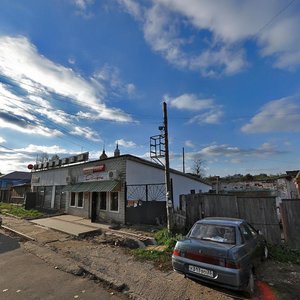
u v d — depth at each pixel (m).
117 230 11.52
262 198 8.88
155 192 16.02
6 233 11.84
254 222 8.87
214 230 5.42
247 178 32.53
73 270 6.07
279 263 6.74
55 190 21.45
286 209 8.20
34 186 25.17
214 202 10.05
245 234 5.55
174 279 5.43
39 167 24.66
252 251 5.18
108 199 15.05
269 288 5.02
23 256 7.55
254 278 5.26
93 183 16.05
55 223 13.94
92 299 4.51
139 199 14.26
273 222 8.52
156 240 9.47
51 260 6.99
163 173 17.31
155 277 5.56
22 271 6.09
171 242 8.45
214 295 4.63
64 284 5.25
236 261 4.36
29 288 5.00
